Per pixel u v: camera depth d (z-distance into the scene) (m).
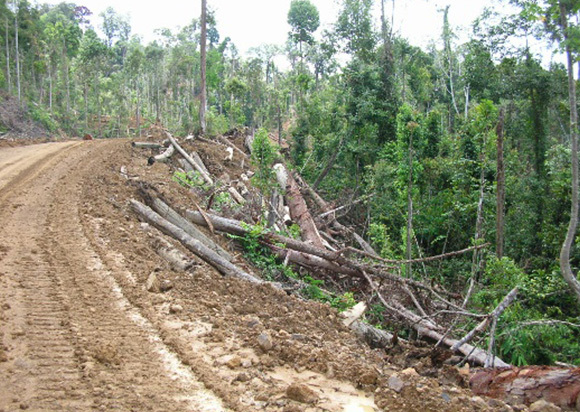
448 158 19.91
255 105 55.88
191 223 12.73
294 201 17.28
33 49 56.31
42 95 57.75
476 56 26.42
